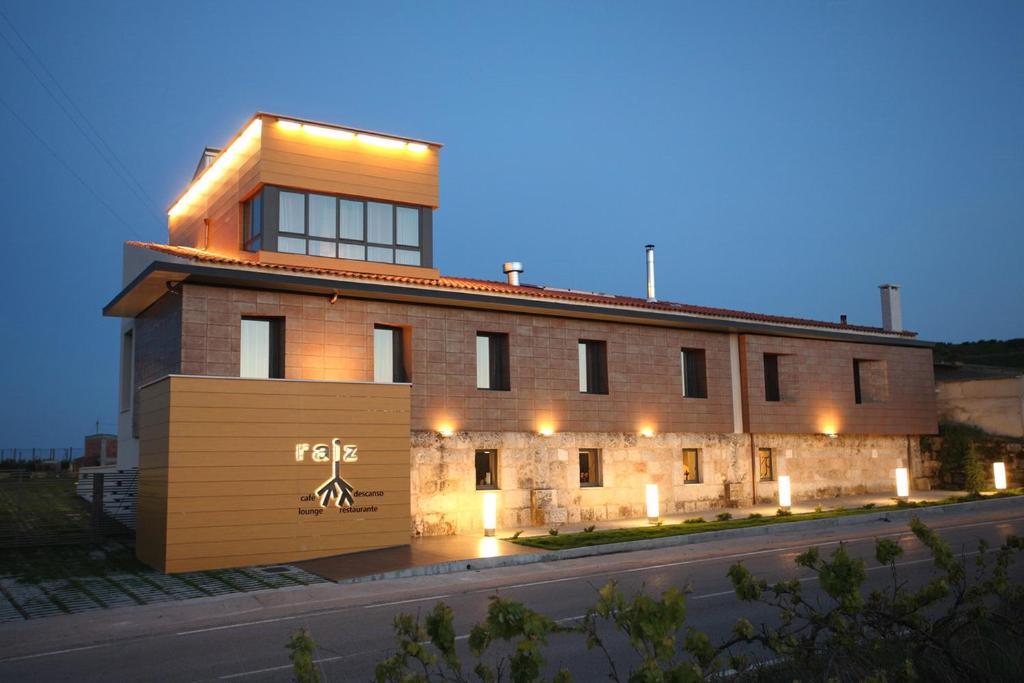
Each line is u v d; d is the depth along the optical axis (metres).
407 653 4.77
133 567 17.02
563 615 11.51
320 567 16.56
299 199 21.59
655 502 22.69
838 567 5.46
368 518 18.55
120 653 10.39
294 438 17.86
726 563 16.08
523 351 23.09
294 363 19.56
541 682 4.45
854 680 6.18
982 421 34.56
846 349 31.08
